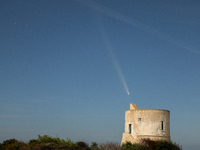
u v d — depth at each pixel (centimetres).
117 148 3173
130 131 3803
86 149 3189
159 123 3631
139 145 3303
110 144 3325
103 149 3206
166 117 3728
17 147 3094
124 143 3525
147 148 3266
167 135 3684
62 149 2953
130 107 3962
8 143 3356
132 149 3164
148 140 3400
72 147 3108
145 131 3594
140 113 3678
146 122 3619
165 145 3269
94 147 3344
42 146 2955
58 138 3353
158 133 3594
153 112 3641
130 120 3775
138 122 3666
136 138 3616
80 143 3303
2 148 3147
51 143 3103
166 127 3694
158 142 3338
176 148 3266
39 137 3362
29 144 3150
